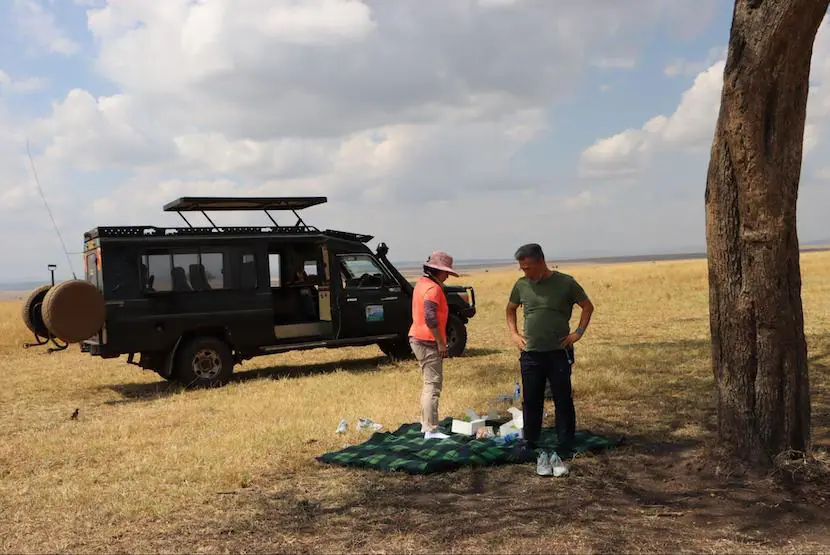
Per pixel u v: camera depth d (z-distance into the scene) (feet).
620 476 17.31
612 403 25.89
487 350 44.68
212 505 16.20
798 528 13.47
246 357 36.83
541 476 17.49
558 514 14.67
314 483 17.67
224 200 35.47
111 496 17.04
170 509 15.94
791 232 16.01
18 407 31.45
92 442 23.04
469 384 31.27
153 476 18.60
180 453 20.80
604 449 19.70
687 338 44.24
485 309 76.48
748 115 15.29
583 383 28.63
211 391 33.42
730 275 16.42
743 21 15.17
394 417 25.00
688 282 96.07
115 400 32.65
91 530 14.89
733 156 15.79
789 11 14.37
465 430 21.83
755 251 15.99
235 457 20.02
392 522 14.58
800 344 16.35
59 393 35.19
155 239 33.96
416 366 38.83
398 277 40.78
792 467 15.92
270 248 41.81
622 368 32.99
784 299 16.06
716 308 16.80
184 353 34.32
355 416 25.35
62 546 14.01
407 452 19.44
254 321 36.17
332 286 38.40
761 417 16.28
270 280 36.91
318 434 22.75
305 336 39.09
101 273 33.01
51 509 16.37
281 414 26.13
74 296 31.14
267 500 16.39
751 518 14.05
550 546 12.95
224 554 13.26
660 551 12.60
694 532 13.46
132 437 23.71
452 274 21.31
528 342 19.26
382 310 39.75
